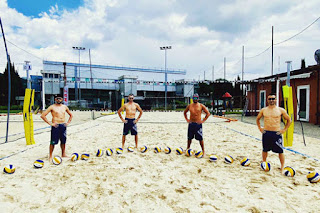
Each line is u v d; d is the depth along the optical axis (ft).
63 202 8.86
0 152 17.12
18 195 9.41
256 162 14.70
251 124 37.35
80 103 103.91
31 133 19.98
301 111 41.01
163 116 58.65
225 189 10.18
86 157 15.20
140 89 139.95
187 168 13.38
